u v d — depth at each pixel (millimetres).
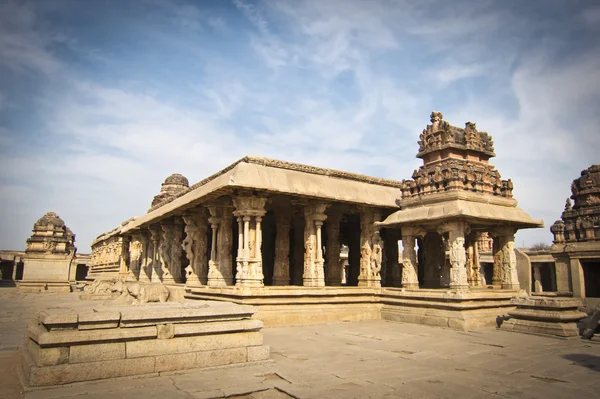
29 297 31219
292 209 20125
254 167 15445
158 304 9188
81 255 66938
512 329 13758
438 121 17828
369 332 13578
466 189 16188
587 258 20953
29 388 6613
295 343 11438
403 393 6805
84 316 7328
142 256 29922
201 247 20516
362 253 19000
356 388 7047
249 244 15469
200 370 8055
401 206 18156
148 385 7031
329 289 16562
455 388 7117
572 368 8656
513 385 7367
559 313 12781
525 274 31438
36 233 41125
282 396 6680
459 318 14422
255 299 14930
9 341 11852
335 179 17969
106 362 7238
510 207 17266
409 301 16516
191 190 20047
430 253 22266
